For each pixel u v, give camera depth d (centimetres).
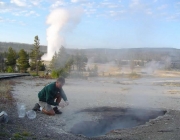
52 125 580
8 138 422
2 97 840
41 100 678
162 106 883
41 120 605
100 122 667
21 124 543
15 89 1172
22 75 2234
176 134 548
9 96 872
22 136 448
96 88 1417
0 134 432
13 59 4153
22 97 922
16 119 579
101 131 615
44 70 3731
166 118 705
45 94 670
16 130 482
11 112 643
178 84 1686
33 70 3825
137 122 699
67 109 767
